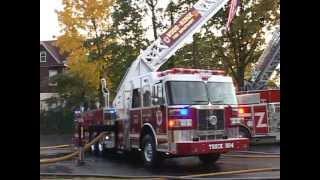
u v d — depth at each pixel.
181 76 11.53
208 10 15.07
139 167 12.41
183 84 11.48
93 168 12.38
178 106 11.26
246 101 17.14
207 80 11.67
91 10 25.67
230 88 11.90
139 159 14.51
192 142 11.09
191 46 24.69
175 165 12.73
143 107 12.52
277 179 9.28
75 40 25.88
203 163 12.82
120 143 13.88
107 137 14.51
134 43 26.34
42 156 15.89
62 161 14.25
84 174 10.97
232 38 24.36
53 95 30.95
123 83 13.91
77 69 26.31
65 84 28.03
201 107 11.35
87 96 27.17
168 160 13.95
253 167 11.82
